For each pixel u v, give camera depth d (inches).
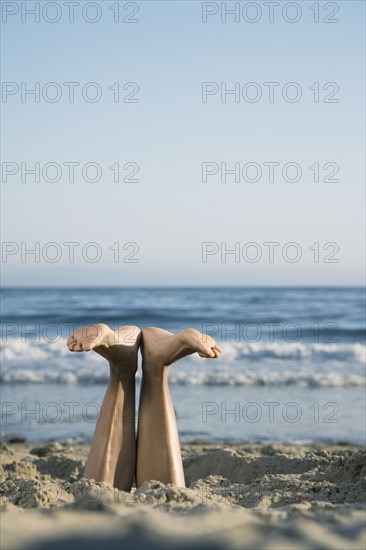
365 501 128.6
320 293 1808.6
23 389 507.2
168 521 71.3
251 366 609.3
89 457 139.4
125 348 136.9
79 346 129.0
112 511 76.2
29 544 59.5
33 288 1996.8
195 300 1606.8
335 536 64.7
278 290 1930.4
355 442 327.3
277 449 284.5
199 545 58.9
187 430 360.2
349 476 157.5
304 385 518.9
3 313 1285.7
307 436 343.3
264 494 135.6
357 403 443.2
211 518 74.2
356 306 1443.2
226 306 1451.8
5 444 317.4
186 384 523.2
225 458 218.1
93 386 520.4
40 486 129.1
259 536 62.4
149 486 120.8
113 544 59.5
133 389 141.6
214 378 531.2
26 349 690.8
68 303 1515.7
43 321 1180.5
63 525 66.6
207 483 176.6
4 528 65.1
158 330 142.1
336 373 564.1
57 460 250.5
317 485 142.5
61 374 545.6
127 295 1743.4
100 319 1211.9
